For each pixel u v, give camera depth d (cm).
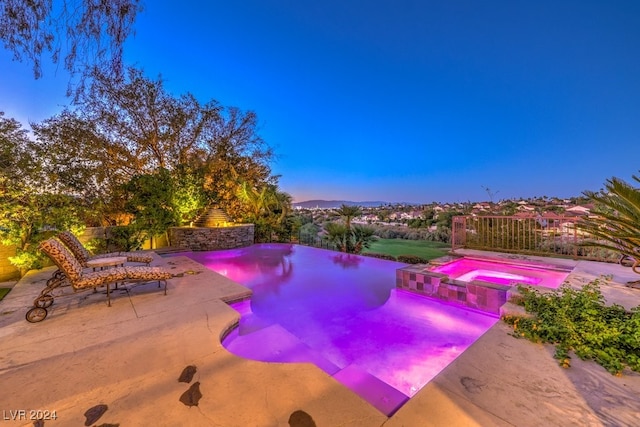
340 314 432
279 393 194
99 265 448
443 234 1312
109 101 1047
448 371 214
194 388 200
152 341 274
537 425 158
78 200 902
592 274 491
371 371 287
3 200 583
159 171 1056
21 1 246
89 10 268
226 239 1118
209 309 366
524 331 277
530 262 584
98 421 166
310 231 1401
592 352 233
